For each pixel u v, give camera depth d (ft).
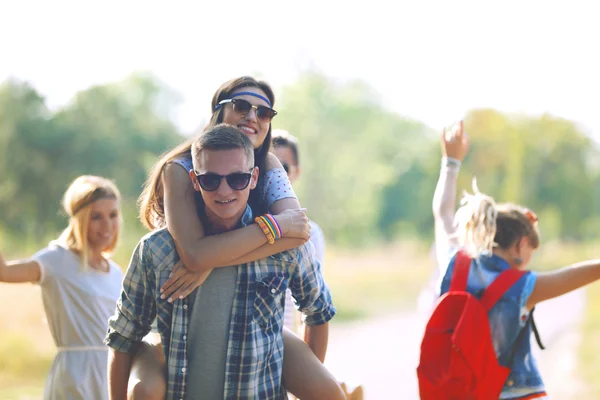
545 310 131.64
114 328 22.71
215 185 21.31
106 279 33.14
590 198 396.16
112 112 257.96
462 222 29.17
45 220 229.04
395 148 438.40
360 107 377.91
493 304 27.73
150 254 22.17
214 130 21.77
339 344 105.40
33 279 31.94
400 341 108.78
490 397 27.20
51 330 32.48
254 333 21.67
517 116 343.87
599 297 153.48
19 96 236.43
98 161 242.58
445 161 32.63
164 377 22.02
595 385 64.64
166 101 294.66
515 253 28.99
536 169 363.97
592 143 399.85
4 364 77.71
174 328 21.76
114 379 23.13
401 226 431.43
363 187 364.17
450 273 28.94
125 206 237.66
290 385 23.02
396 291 197.16
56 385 31.89
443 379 27.27
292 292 23.27
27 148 232.73
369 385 72.84
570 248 388.37
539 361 78.13
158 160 24.73
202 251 21.45
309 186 324.19
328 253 321.93
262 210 24.80
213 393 21.65
